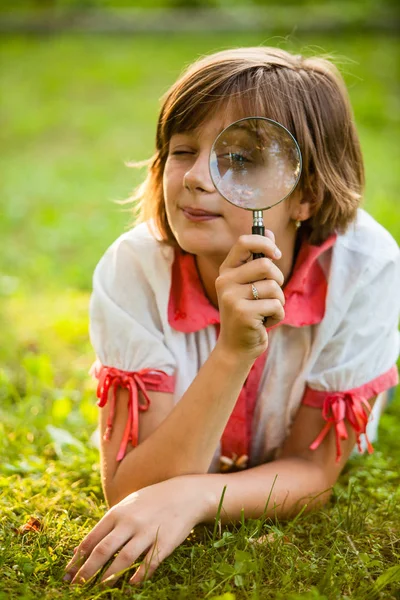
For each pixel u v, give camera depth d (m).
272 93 2.41
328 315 2.59
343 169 2.62
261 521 2.34
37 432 3.33
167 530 2.23
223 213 2.32
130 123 10.00
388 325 2.68
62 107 10.61
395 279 2.69
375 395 2.69
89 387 3.80
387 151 8.66
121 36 13.41
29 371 3.83
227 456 2.75
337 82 2.60
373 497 2.76
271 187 2.16
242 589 2.12
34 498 2.66
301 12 13.40
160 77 11.73
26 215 7.07
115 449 2.55
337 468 2.65
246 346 2.23
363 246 2.67
